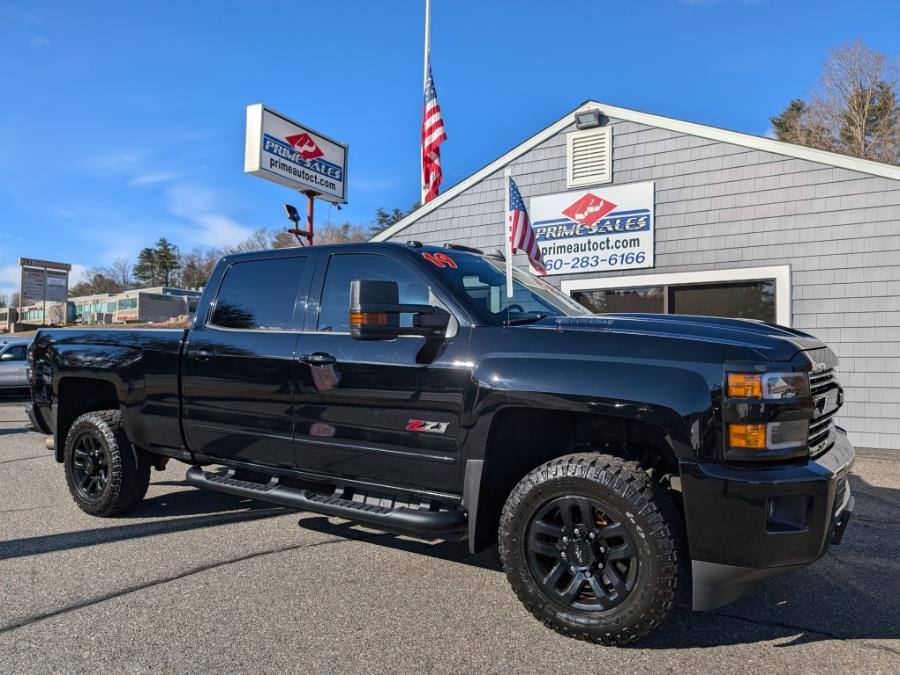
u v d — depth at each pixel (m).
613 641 2.79
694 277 9.00
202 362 4.17
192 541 4.29
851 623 3.10
